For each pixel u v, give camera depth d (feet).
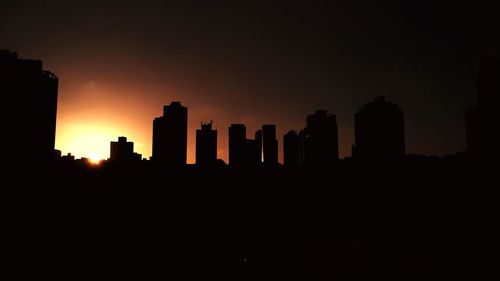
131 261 39.63
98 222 44.62
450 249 39.11
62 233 41.68
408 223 47.09
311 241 45.83
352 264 37.99
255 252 42.83
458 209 46.70
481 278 32.48
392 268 36.40
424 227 45.21
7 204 42.91
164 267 39.19
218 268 39.60
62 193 47.03
